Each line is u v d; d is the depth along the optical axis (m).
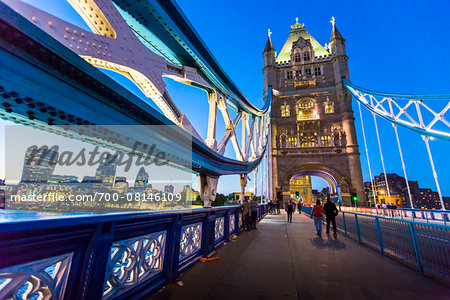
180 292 3.04
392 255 5.37
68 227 1.74
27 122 2.07
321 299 2.97
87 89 2.13
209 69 8.37
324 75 46.69
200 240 4.82
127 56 3.47
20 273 1.44
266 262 4.64
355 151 37.75
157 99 4.67
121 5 5.49
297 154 39.97
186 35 6.94
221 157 6.45
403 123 28.27
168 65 6.16
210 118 8.89
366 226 6.89
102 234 2.09
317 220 8.64
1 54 1.50
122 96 2.46
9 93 1.61
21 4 1.93
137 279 2.73
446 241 3.65
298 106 44.84
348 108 41.62
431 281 3.71
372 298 3.03
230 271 3.99
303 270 4.18
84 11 3.02
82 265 1.93
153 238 3.07
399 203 107.56
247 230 9.48
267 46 52.09
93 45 2.73
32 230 1.44
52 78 1.84
